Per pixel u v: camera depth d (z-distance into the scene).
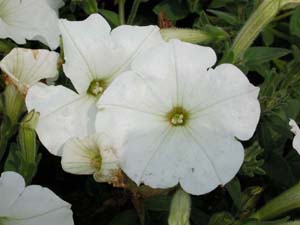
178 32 0.20
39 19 0.21
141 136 0.18
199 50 0.18
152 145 0.18
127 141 0.18
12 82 0.18
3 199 0.17
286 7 0.21
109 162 0.17
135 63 0.18
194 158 0.18
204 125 0.18
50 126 0.18
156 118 0.19
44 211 0.17
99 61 0.19
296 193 0.19
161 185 0.18
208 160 0.18
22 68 0.18
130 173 0.18
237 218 0.20
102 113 0.18
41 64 0.18
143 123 0.18
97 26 0.19
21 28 0.21
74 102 0.19
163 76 0.18
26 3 0.21
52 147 0.18
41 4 0.21
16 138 0.21
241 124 0.18
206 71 0.18
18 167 0.19
